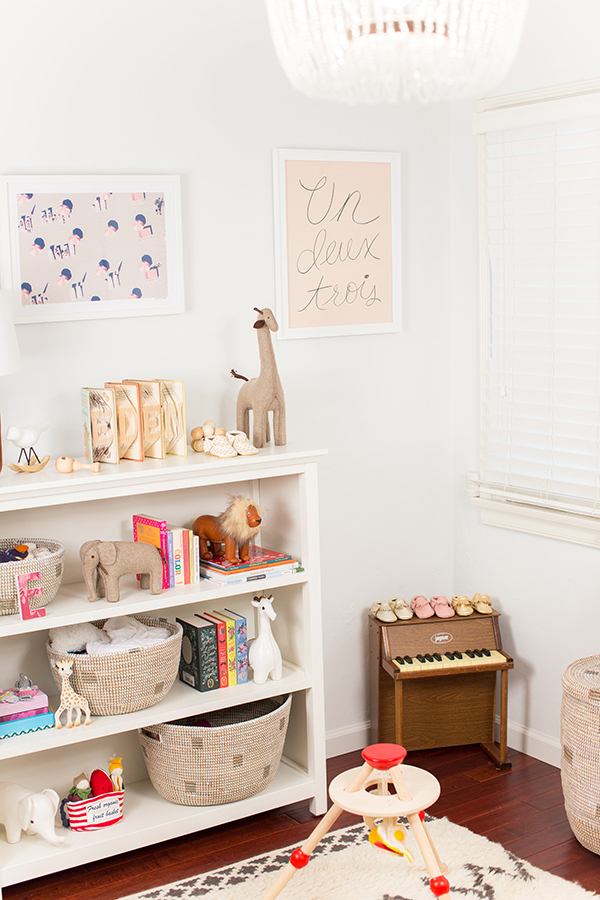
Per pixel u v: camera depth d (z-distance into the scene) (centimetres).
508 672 315
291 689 262
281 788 262
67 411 254
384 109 304
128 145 257
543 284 287
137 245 259
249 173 278
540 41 279
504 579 315
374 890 225
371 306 306
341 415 307
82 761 262
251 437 286
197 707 246
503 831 255
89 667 231
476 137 306
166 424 254
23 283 243
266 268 285
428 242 319
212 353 277
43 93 242
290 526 269
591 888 225
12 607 224
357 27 140
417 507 328
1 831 243
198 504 277
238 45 272
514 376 301
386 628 298
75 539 257
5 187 238
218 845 252
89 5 246
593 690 236
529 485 299
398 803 192
